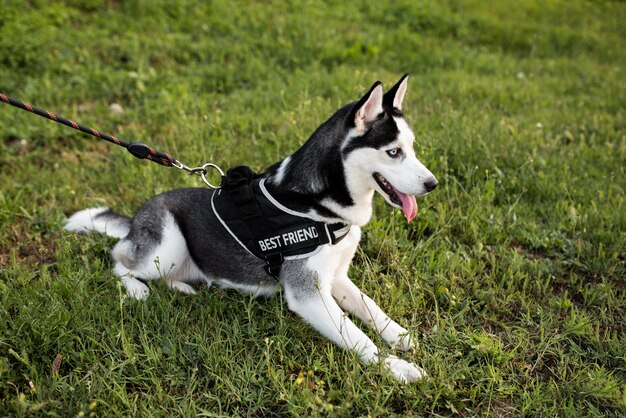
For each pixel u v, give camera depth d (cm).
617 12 1153
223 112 575
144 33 778
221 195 329
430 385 282
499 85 700
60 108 596
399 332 313
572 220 421
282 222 306
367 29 878
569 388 283
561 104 677
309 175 304
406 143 296
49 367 287
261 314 335
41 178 473
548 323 331
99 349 298
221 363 292
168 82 659
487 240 410
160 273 333
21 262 376
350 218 310
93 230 394
